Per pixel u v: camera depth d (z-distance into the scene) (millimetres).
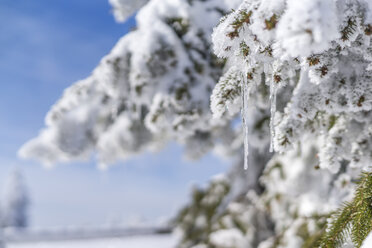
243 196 5590
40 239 18828
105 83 3363
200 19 2951
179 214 7434
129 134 4375
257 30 1109
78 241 18156
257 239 4879
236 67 1557
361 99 1546
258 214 5043
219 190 6805
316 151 3121
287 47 965
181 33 2990
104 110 4520
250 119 3289
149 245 14211
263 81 2102
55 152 4781
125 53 3242
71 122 4531
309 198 3168
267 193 4973
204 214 6664
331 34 968
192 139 4387
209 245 4910
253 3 1235
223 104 1645
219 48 1307
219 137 4582
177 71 2977
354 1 1193
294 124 1774
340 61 1595
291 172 3416
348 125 1881
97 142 4621
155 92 3059
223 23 1296
